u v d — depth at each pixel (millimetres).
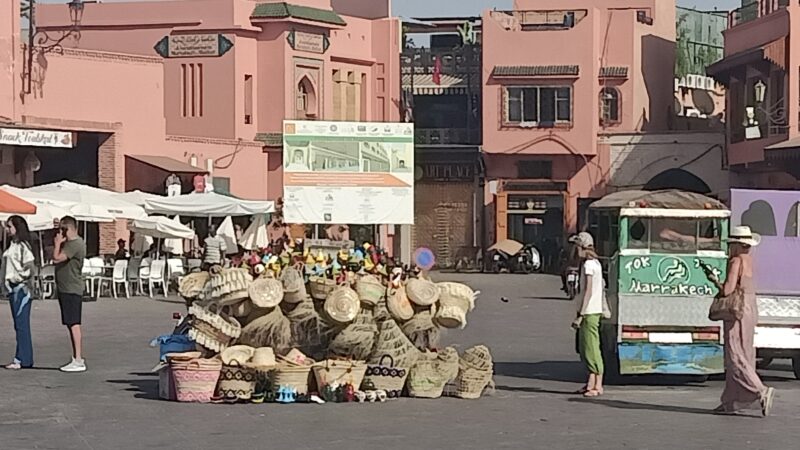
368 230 43094
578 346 17516
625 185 57969
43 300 33469
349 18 56594
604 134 58250
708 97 64812
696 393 17078
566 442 12859
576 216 58531
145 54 51438
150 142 45000
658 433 13469
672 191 18469
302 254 16562
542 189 59000
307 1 52844
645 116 59625
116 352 21484
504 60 58562
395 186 21938
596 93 58344
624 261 17562
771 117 47469
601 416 14734
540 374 19250
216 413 14703
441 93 62000
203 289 16266
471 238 60656
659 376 18969
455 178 60875
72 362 18797
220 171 48438
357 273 16328
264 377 15680
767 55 46375
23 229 19156
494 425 13961
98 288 35438
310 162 21781
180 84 51031
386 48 58375
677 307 17516
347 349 15906
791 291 18188
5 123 39969
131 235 41094
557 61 58219
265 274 16188
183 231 35562
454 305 16531
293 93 51688
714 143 56656
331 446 12562
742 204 18266
